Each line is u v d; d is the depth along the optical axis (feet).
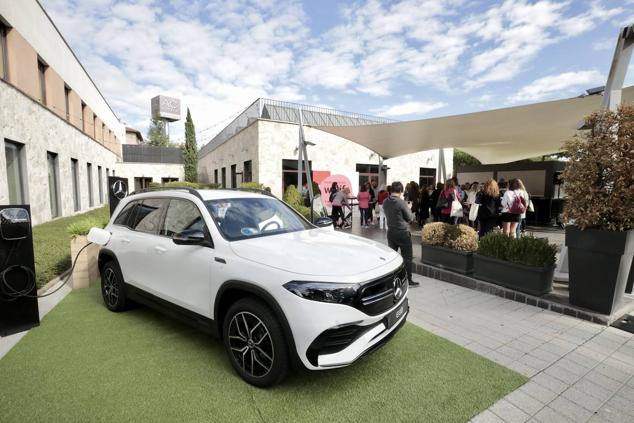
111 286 13.91
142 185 117.70
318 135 55.21
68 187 45.01
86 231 17.13
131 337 11.48
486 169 51.72
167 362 9.86
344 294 7.95
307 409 7.87
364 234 32.94
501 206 26.32
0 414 7.63
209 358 10.12
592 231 12.95
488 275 16.75
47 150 37.22
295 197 37.83
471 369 9.53
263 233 11.01
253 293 8.57
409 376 9.18
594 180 13.03
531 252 15.20
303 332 7.79
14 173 30.60
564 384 8.91
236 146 63.31
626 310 13.55
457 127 29.84
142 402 8.07
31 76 35.19
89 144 59.52
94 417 7.55
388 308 8.94
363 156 59.82
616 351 10.69
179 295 10.69
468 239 18.24
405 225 16.80
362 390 8.57
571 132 31.24
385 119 62.44
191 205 11.39
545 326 12.55
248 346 8.87
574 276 13.66
